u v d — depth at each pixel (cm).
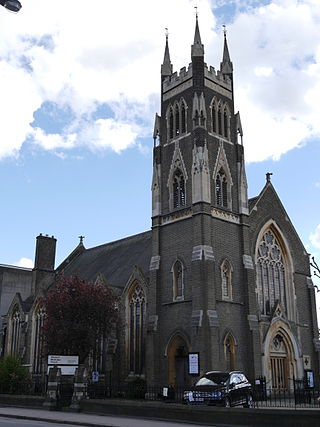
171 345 4850
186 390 3828
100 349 5728
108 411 3472
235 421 2684
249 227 5356
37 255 7894
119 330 5550
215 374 3547
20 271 8875
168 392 4169
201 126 5222
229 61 5894
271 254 5641
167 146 5562
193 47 5547
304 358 5438
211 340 4500
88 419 3050
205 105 5391
